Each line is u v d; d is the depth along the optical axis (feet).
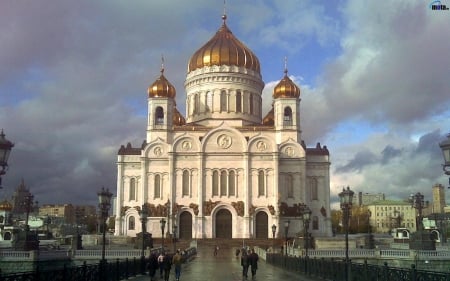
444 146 82.89
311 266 141.18
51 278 77.87
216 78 368.27
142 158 337.31
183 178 336.29
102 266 107.65
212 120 361.92
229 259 223.30
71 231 493.36
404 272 82.12
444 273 70.79
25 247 200.13
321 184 344.69
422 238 210.59
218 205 330.75
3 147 81.61
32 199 267.18
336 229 563.89
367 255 203.31
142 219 170.09
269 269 173.06
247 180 332.19
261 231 329.93
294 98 345.92
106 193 134.62
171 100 348.59
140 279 134.31
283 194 336.29
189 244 298.97
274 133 345.51
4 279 62.95
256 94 378.53
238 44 385.50
